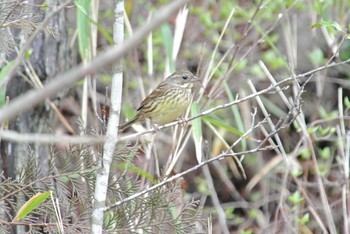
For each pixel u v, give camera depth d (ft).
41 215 29.84
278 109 46.24
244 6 47.98
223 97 45.78
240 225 46.85
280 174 48.29
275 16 46.37
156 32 46.98
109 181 28.02
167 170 32.30
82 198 27.55
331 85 47.93
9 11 27.40
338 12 41.14
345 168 40.75
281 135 46.93
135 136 25.62
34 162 27.68
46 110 35.14
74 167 27.20
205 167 45.29
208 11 48.11
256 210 45.98
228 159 47.03
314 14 44.21
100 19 48.73
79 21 34.17
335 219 44.86
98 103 44.37
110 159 24.12
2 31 27.86
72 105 43.96
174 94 35.68
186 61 46.85
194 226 28.53
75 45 43.47
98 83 47.42
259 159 46.98
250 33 46.55
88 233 27.43
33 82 33.45
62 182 27.58
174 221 27.84
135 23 47.73
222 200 49.01
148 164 37.60
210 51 47.16
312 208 40.34
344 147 43.91
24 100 12.16
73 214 28.68
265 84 46.73
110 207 24.49
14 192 27.22
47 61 35.14
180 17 37.70
